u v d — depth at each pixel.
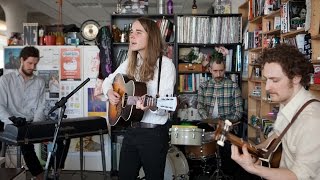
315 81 2.35
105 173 3.74
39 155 4.05
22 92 3.51
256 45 3.95
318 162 1.23
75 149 4.38
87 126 3.38
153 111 2.02
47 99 4.28
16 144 2.90
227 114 4.01
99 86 4.04
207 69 4.45
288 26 2.86
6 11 7.30
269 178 1.28
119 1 4.58
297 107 1.35
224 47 4.54
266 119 3.50
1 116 3.22
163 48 2.16
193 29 4.44
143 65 2.09
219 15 4.46
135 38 2.07
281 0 3.09
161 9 4.59
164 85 2.08
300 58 1.31
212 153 3.58
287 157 1.37
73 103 4.27
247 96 4.34
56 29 4.60
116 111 2.28
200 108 4.06
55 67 4.29
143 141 2.04
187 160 3.74
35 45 4.33
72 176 4.15
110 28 4.32
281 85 1.32
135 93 2.07
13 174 2.13
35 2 7.93
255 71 4.01
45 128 3.05
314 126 1.25
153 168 2.04
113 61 4.22
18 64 4.27
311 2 2.39
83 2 7.95
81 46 4.27
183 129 3.10
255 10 3.94
